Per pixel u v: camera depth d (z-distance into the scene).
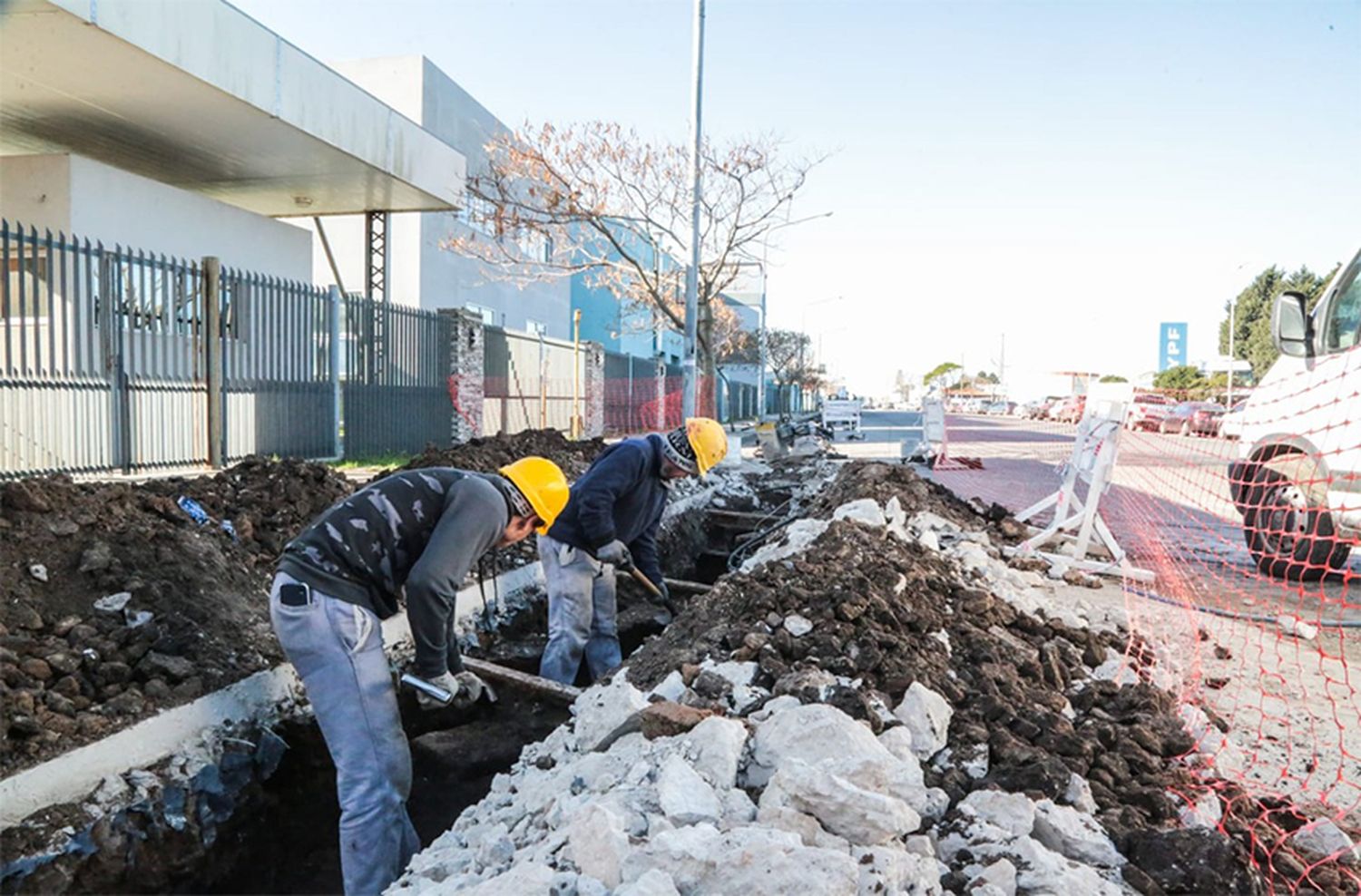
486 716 4.39
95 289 8.04
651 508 4.98
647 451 4.73
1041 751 2.60
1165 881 2.11
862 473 6.78
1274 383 6.60
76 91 9.41
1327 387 6.00
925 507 6.05
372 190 13.90
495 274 23.67
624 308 26.69
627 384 22.02
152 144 11.40
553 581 4.75
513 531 3.28
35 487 4.20
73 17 7.56
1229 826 2.46
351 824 2.88
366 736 2.90
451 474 3.13
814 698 2.73
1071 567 5.61
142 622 3.88
